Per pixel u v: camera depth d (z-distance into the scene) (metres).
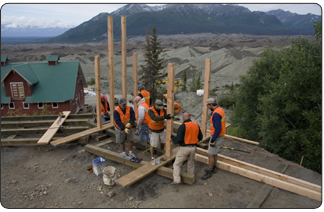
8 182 5.46
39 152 7.04
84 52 199.25
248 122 17.55
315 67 11.60
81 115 9.42
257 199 4.59
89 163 6.40
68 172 5.95
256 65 17.67
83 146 7.40
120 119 6.05
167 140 5.98
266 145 13.15
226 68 92.38
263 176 5.20
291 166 6.17
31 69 30.66
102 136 7.76
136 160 5.93
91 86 62.31
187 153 5.08
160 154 6.58
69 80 30.12
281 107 13.46
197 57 132.00
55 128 7.87
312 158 11.55
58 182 5.50
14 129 7.98
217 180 5.41
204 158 6.27
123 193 5.03
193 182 5.27
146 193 5.00
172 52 158.62
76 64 31.59
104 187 5.27
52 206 4.59
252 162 6.39
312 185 4.77
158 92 40.78
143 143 7.11
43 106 28.83
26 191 5.12
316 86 11.44
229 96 34.25
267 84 16.19
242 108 18.62
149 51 40.16
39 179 5.63
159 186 5.23
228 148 6.84
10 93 27.78
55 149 7.23
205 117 7.18
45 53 198.12
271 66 16.89
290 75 12.09
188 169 5.37
